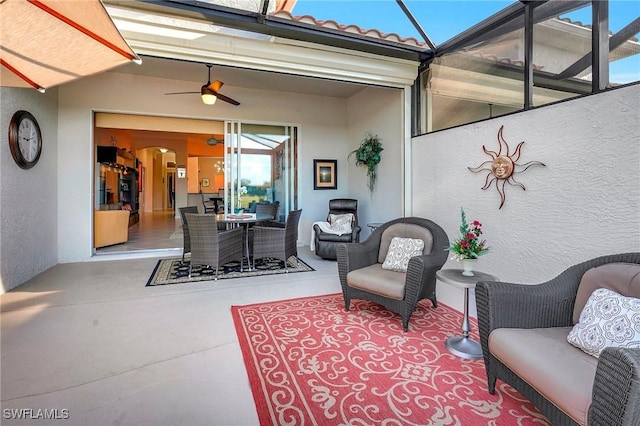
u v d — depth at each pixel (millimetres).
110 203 7707
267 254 4512
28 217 3939
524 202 2938
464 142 3602
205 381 1883
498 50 3221
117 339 2387
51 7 1936
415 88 4426
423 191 4258
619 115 2244
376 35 3818
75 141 4980
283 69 3717
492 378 1744
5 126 3473
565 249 2602
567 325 1789
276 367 2037
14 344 2291
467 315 2348
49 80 2883
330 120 6719
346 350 2262
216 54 3400
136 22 3064
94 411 1620
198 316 2844
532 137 2855
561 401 1240
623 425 1000
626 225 2211
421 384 1870
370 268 3092
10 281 3539
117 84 5234
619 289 1608
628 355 1023
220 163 14523
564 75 2631
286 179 6461
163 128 6055
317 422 1561
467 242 2328
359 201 6324
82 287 3646
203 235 4047
